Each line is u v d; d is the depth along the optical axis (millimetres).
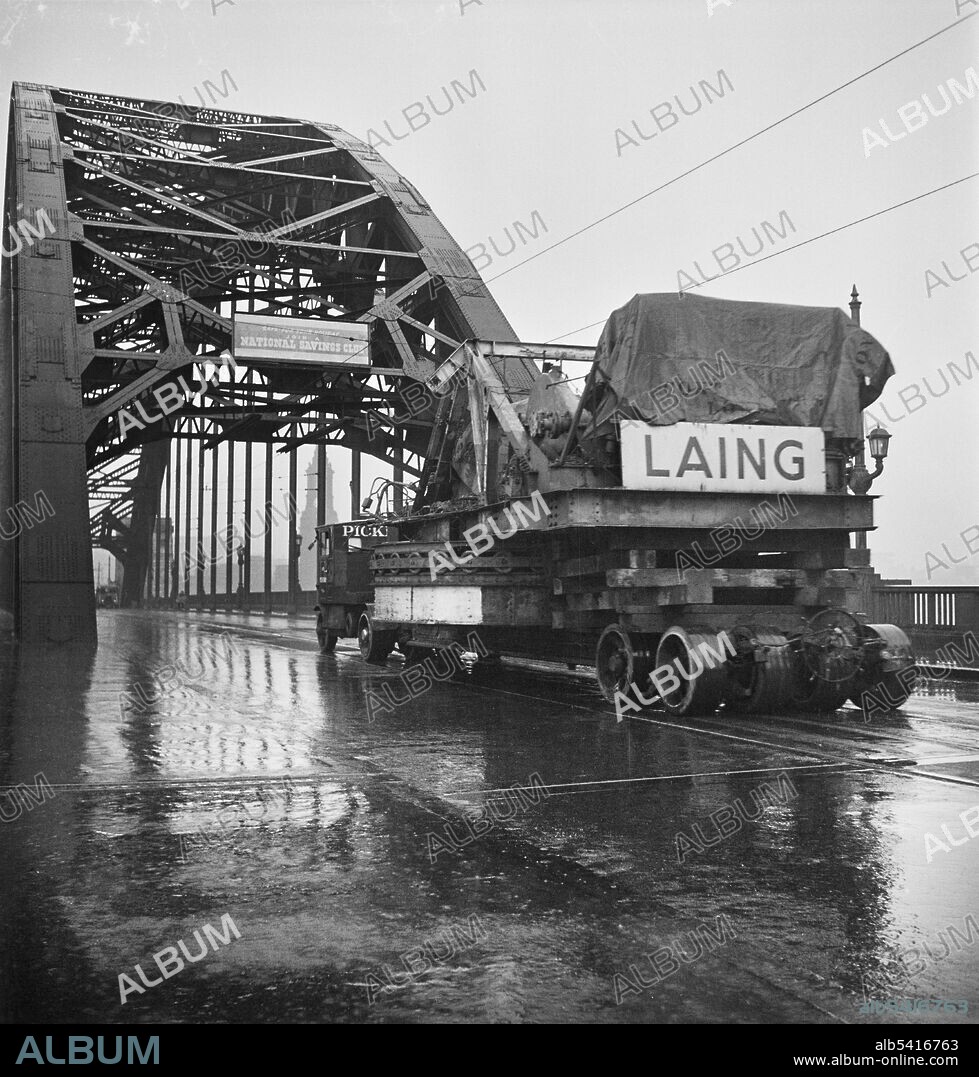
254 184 42469
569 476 12430
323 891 5047
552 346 16016
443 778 7961
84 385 32500
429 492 18562
